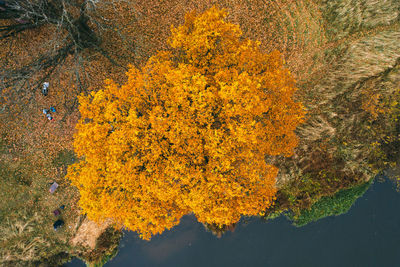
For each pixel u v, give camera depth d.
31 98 16.55
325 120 19.08
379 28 18.47
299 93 18.98
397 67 18.22
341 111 19.03
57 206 18.25
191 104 11.58
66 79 17.27
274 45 18.66
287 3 18.50
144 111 11.74
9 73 15.09
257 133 11.04
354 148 19.50
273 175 12.16
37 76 16.89
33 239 18.20
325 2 18.52
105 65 17.56
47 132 17.62
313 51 18.86
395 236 19.97
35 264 18.42
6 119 17.11
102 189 11.55
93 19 15.67
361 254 20.05
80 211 18.55
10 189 17.59
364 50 18.44
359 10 18.22
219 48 12.35
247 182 11.70
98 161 10.91
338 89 18.80
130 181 10.64
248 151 11.09
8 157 17.44
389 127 19.05
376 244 20.05
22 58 16.58
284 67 18.80
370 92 18.70
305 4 18.59
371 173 20.02
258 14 18.45
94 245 19.06
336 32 18.73
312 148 19.53
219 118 11.87
